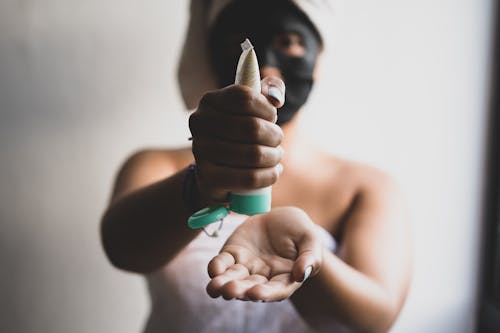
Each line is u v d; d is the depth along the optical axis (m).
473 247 0.89
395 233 0.71
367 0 0.83
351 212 0.75
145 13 0.83
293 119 0.75
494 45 0.86
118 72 0.84
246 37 0.70
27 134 0.84
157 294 0.75
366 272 0.65
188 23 0.77
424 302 0.89
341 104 0.84
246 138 0.32
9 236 0.85
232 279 0.36
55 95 0.84
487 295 0.90
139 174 0.76
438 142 0.87
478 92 0.87
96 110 0.84
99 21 0.83
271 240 0.42
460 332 0.90
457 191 0.88
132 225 0.52
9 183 0.84
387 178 0.77
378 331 0.63
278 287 0.35
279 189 0.76
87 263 0.86
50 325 0.87
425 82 0.86
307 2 0.69
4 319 0.85
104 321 0.87
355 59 0.84
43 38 0.82
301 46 0.70
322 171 0.77
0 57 0.82
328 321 0.61
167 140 0.85
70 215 0.86
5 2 0.81
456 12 0.85
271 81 0.35
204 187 0.36
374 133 0.85
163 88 0.84
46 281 0.86
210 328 0.70
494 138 0.88
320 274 0.56
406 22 0.84
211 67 0.77
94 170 0.85
